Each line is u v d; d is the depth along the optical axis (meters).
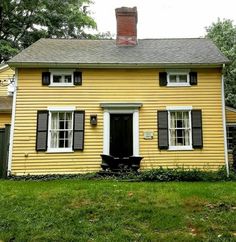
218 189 9.03
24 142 14.41
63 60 14.88
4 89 19.94
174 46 17.25
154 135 14.57
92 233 6.48
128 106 14.66
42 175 14.01
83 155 14.41
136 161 13.66
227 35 27.88
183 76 15.09
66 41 18.12
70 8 30.66
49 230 6.64
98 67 14.88
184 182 11.65
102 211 7.42
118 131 14.73
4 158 14.22
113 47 17.03
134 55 15.80
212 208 7.47
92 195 8.36
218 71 15.01
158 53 16.08
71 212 7.40
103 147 14.46
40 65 14.71
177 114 14.90
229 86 25.80
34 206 7.79
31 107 14.64
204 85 14.89
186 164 14.35
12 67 14.80
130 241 6.14
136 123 14.64
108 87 14.89
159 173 12.63
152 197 8.20
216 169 14.27
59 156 14.41
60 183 10.72
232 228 6.52
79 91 14.83
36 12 29.02
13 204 7.98
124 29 17.48
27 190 9.16
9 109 17.19
